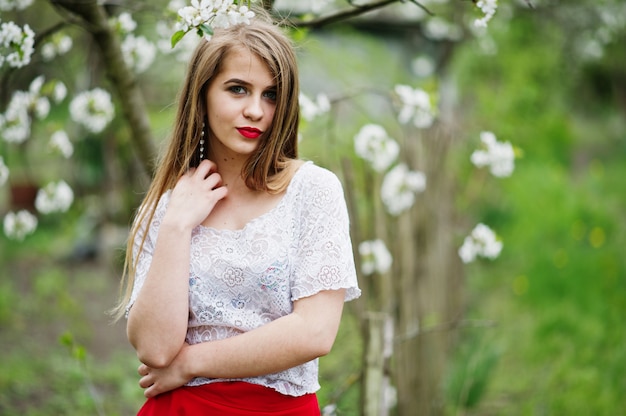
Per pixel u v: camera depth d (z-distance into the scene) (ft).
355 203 9.62
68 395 14.67
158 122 19.60
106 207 27.14
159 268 5.63
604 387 14.71
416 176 11.73
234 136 5.73
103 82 14.21
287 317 5.58
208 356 5.62
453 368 13.80
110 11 11.18
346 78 20.68
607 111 51.29
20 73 10.93
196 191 5.84
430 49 30.63
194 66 5.90
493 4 7.00
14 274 25.82
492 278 23.29
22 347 17.52
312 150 15.24
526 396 15.01
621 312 18.11
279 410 5.82
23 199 31.65
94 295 23.71
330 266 5.58
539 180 29.40
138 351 5.69
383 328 9.45
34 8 15.66
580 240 23.67
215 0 5.66
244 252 5.73
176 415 5.85
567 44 31.32
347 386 9.37
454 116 27.32
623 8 28.81
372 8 8.13
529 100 28.22
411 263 12.33
